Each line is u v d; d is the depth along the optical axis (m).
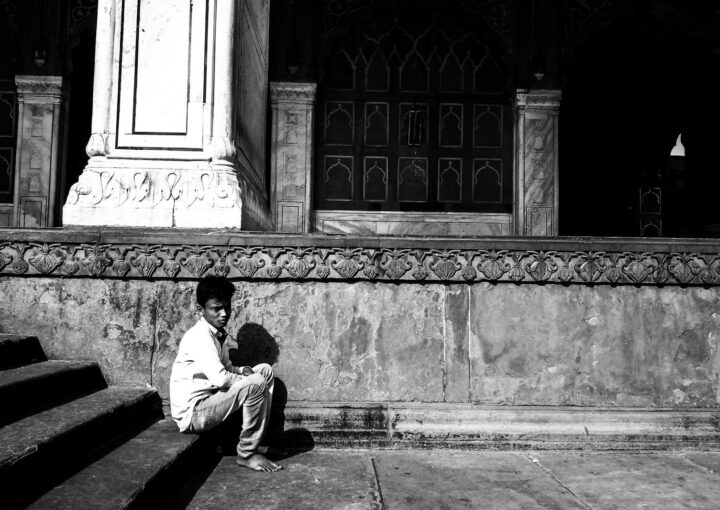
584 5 9.42
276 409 3.46
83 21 9.23
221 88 3.97
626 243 3.62
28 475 2.10
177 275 3.45
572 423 3.52
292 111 9.09
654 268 3.62
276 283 3.54
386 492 2.73
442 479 2.94
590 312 3.64
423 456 3.34
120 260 3.44
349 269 3.52
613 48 10.81
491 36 9.34
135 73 3.95
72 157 9.73
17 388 2.61
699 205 12.02
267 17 6.08
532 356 3.61
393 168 9.34
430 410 3.50
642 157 12.53
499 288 3.62
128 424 3.05
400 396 3.55
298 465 3.12
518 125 9.20
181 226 3.75
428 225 9.23
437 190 9.33
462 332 3.60
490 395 3.58
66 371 3.06
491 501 2.64
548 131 9.18
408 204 9.30
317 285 3.55
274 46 9.14
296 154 9.03
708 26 9.78
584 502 2.64
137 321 3.47
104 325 3.46
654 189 12.38
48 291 3.45
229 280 3.50
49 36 9.17
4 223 9.09
